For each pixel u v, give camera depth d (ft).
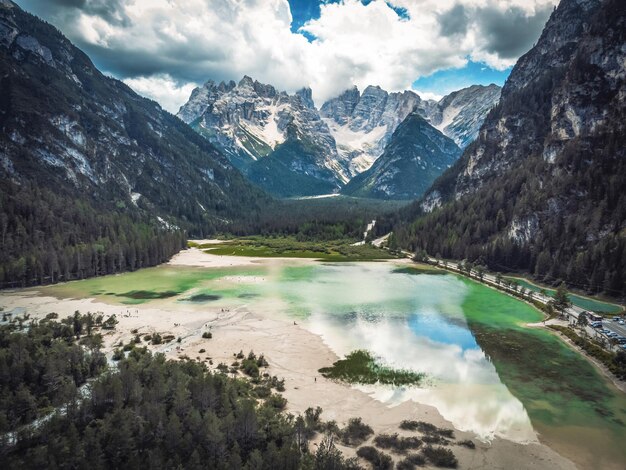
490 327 336.70
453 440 173.88
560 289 389.80
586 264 471.62
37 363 209.05
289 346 285.23
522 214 623.36
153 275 568.00
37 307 385.50
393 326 335.47
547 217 590.14
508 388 223.92
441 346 289.33
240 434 164.25
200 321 343.46
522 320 358.64
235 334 310.24
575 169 611.47
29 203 583.99
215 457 155.22
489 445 170.50
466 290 486.79
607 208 512.22
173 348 278.26
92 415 172.65
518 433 179.83
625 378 232.32
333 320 350.43
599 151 587.27
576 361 263.08
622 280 419.95
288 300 422.00
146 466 147.43
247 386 215.31
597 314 364.99
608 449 168.35
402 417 192.75
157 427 164.55
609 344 278.46
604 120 626.64
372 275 583.99
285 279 542.57
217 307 391.04
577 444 171.73
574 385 227.81
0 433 165.27
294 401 206.28
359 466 153.89
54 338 280.72
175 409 176.14
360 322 345.10
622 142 555.69
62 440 154.20
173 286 490.49
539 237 581.12
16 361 208.95
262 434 166.81
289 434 168.76
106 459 151.74
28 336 264.31
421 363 257.55
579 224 532.32
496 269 611.47
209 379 195.62
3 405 177.88
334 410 198.29
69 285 495.00
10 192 604.49
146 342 288.71
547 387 225.15
